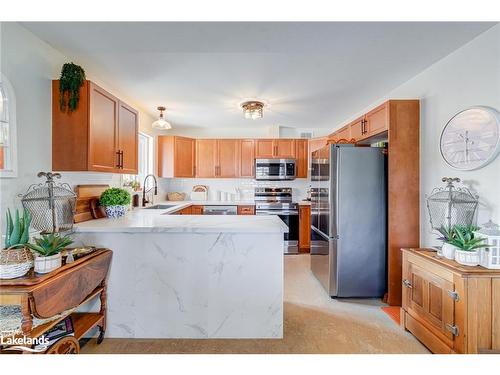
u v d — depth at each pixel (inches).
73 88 73.5
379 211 105.2
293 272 135.5
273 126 186.4
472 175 73.8
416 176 96.6
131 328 77.3
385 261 105.5
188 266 76.6
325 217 111.3
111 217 92.5
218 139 186.4
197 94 120.1
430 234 91.0
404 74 97.2
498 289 58.2
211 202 179.5
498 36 65.6
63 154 74.3
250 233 75.9
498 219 66.4
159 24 62.7
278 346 73.5
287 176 181.2
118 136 91.3
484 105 70.1
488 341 57.9
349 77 100.0
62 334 58.4
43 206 66.6
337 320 87.9
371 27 64.4
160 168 174.7
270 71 95.2
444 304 64.2
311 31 65.8
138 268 76.8
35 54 69.4
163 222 83.0
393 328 82.7
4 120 61.6
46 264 54.3
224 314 77.2
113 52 79.8
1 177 60.4
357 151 104.9
